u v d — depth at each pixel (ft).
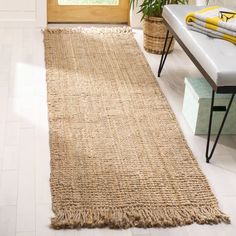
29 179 8.20
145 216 7.47
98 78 11.65
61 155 8.79
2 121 9.73
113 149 9.06
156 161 8.80
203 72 8.95
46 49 13.01
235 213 7.77
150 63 12.76
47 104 10.40
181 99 11.09
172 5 11.32
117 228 7.29
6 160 8.63
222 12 9.95
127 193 7.95
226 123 9.66
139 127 9.80
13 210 7.52
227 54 8.87
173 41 13.21
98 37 13.99
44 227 7.24
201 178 8.43
